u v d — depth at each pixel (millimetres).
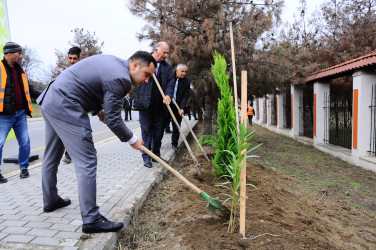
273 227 2951
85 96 2842
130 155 6590
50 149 3111
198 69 7582
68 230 2824
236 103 3400
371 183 5691
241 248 2621
